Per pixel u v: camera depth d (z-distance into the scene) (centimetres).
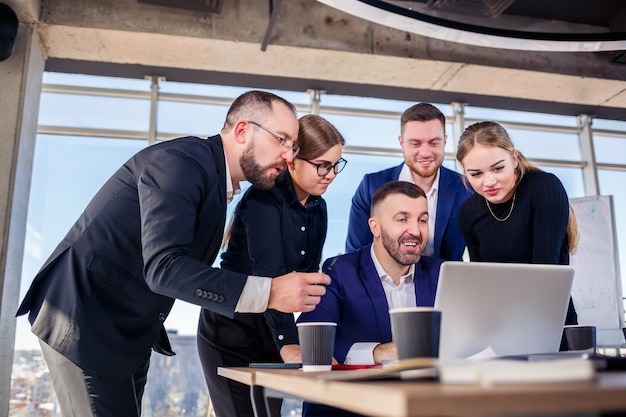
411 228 191
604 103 527
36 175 452
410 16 326
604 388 52
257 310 123
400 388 58
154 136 472
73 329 149
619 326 439
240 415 207
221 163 168
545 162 548
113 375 151
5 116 386
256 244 205
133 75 470
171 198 141
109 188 165
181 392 426
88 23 407
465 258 416
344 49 444
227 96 491
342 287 189
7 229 369
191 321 434
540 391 50
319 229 235
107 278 153
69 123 465
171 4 415
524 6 476
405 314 90
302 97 505
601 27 503
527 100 529
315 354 116
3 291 362
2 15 372
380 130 518
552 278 119
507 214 231
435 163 287
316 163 223
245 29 430
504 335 118
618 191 554
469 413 49
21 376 401
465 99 520
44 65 442
